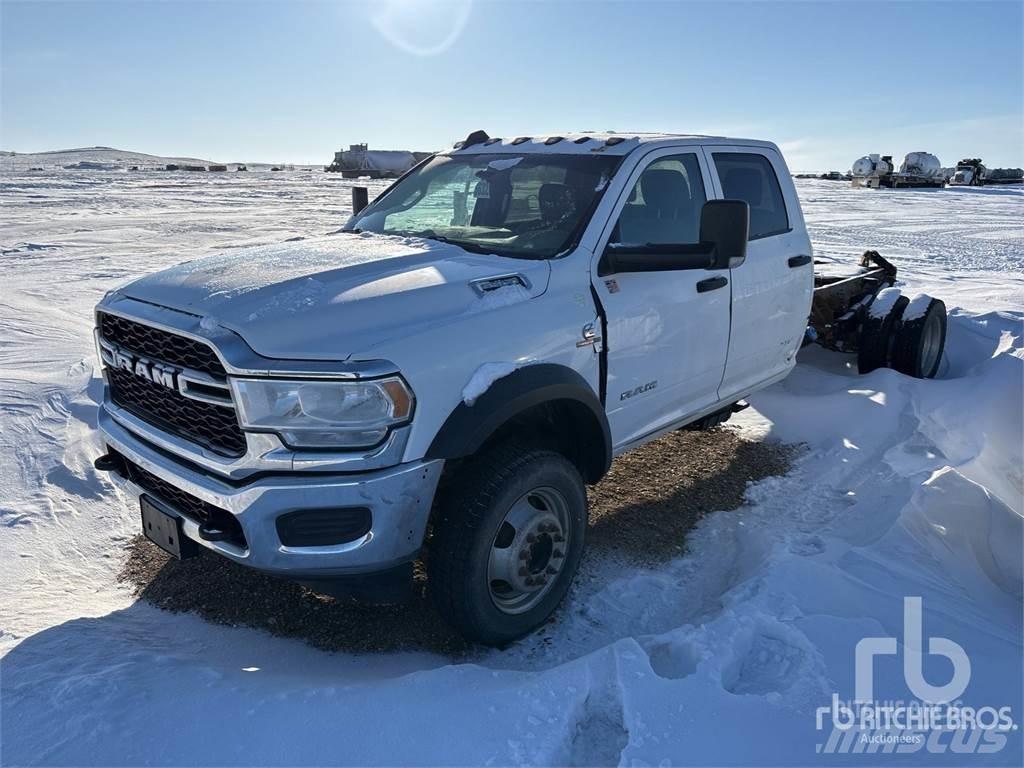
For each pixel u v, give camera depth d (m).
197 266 3.39
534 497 3.18
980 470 4.88
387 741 2.29
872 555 3.53
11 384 5.88
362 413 2.65
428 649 3.17
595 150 4.06
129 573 3.68
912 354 6.39
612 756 2.35
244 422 2.61
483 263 3.44
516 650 3.19
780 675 2.71
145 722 2.37
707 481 4.82
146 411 3.15
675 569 3.84
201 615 3.34
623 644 2.77
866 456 5.05
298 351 2.63
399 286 3.04
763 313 4.77
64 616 3.20
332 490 2.64
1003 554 3.84
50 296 10.27
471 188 4.23
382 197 4.73
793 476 4.91
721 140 4.63
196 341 2.72
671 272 4.00
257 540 2.67
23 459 4.68
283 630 3.25
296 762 2.21
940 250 17.38
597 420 3.43
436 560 2.91
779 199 5.07
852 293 6.91
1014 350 6.69
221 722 2.37
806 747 2.32
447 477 3.09
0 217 23.02
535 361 3.18
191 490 2.80
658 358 3.96
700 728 2.39
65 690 2.52
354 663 3.03
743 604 3.12
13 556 3.70
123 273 12.56
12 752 2.25
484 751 2.26
